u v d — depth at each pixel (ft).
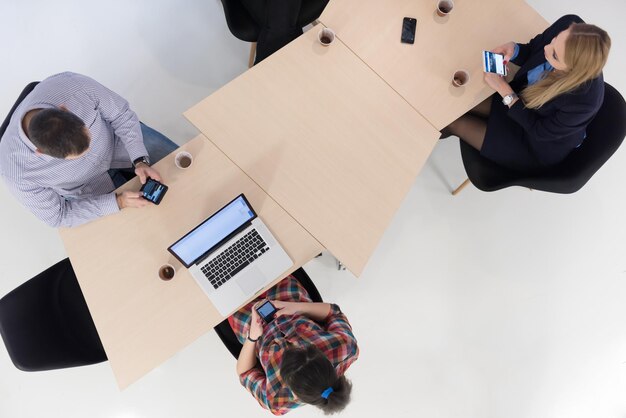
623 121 5.52
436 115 5.83
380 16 6.04
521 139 6.40
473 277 8.19
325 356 4.54
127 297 5.28
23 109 4.81
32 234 7.73
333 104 5.75
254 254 5.36
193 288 5.34
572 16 5.63
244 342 5.74
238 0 7.02
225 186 5.53
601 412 7.93
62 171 5.23
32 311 5.33
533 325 8.10
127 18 8.52
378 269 8.11
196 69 8.48
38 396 7.34
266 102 5.70
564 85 5.18
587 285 8.25
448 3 6.10
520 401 7.91
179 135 8.22
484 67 5.79
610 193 8.58
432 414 7.79
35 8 8.35
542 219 8.43
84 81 5.25
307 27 8.87
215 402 7.55
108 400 7.42
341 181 5.60
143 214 5.46
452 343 7.98
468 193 8.47
